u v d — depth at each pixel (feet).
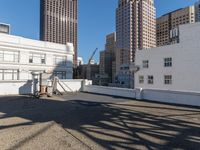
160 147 21.50
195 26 104.68
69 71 164.55
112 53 447.83
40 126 29.40
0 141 22.85
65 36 370.32
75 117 35.81
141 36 345.10
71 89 90.02
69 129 27.94
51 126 29.45
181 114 39.22
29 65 140.97
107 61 441.68
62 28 368.68
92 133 26.13
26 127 28.84
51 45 154.61
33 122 31.94
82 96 72.13
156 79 123.85
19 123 31.24
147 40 339.98
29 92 81.15
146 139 23.94
